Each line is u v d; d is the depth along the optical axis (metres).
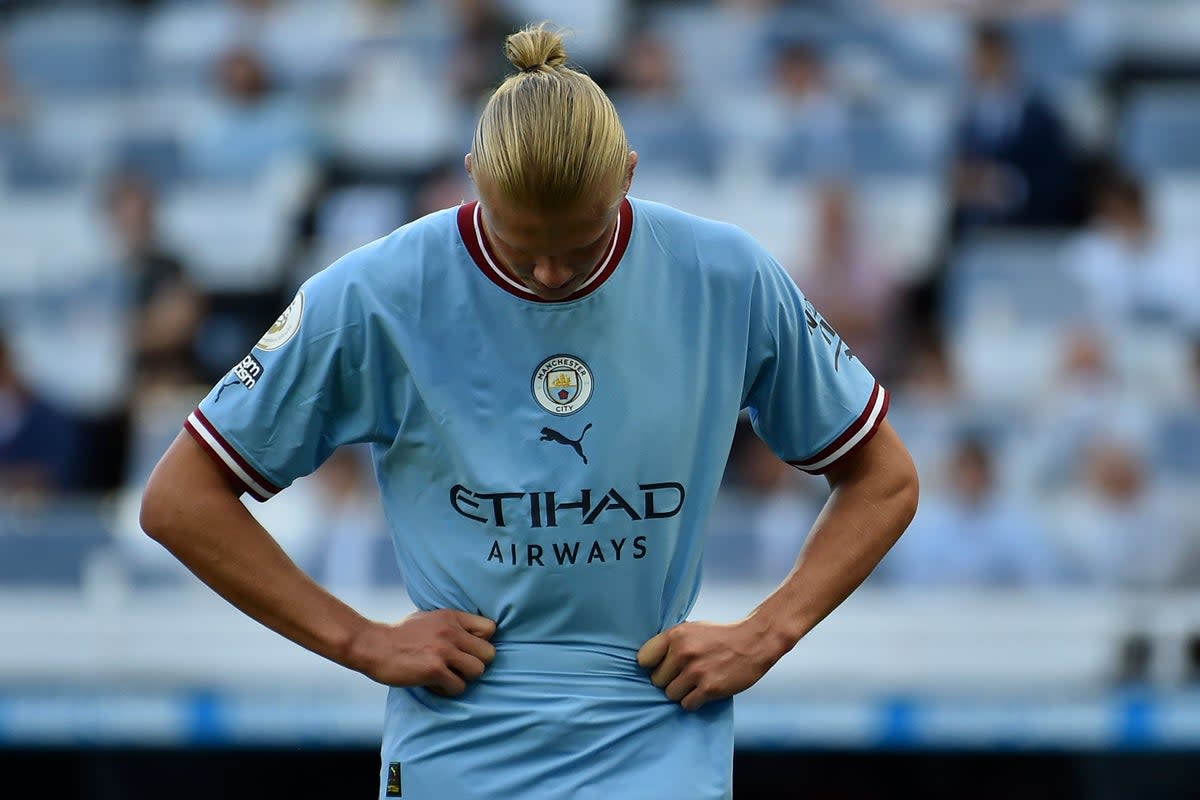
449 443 7.52
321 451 7.78
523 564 7.49
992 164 27.39
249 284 27.47
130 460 23.20
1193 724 16.31
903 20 32.41
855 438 7.96
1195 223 28.89
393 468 7.77
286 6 34.50
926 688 17.58
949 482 19.03
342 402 7.71
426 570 7.74
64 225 29.81
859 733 16.58
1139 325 25.50
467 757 7.65
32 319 26.98
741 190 28.77
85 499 22.83
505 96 6.88
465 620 7.59
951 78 31.97
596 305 7.46
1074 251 26.36
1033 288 25.92
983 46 27.88
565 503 7.44
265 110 30.67
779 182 29.09
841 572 7.87
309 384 7.59
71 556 18.47
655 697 7.70
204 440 7.57
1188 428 20.81
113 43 34.31
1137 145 29.75
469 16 31.30
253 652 18.09
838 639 17.78
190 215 29.28
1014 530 18.61
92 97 33.94
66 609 18.38
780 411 8.00
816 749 17.14
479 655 7.56
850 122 29.38
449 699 7.70
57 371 26.59
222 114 30.98
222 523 7.54
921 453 20.66
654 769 7.64
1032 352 25.45
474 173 6.96
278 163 30.12
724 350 7.69
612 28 33.25
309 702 16.84
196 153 30.50
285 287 26.41
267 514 19.41
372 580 18.14
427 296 7.52
